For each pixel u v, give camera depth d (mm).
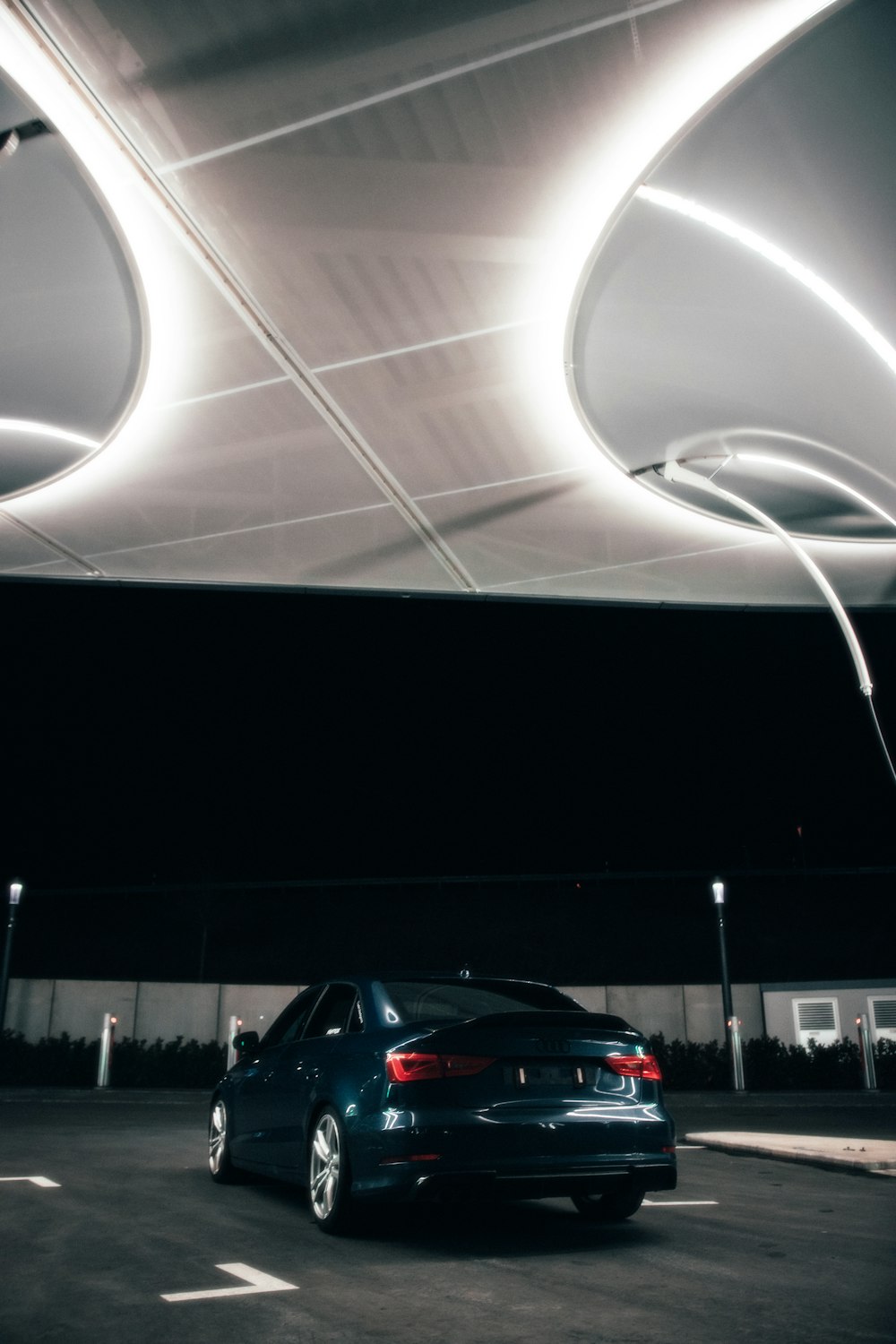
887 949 27078
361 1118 5453
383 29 6207
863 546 14633
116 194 7711
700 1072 22531
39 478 12508
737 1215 6535
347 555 14688
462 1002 6254
